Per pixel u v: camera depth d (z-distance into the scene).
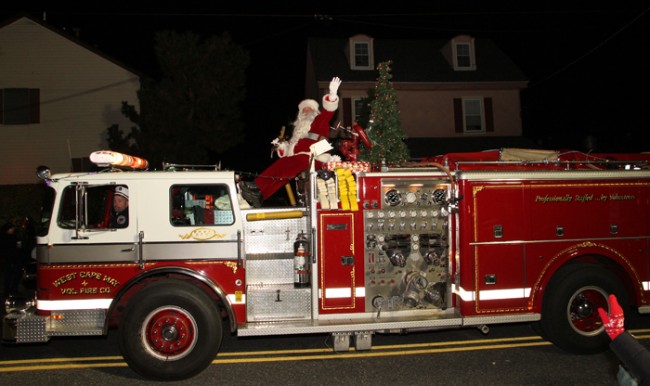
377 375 5.25
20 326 5.08
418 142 20.33
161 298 5.11
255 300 5.46
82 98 19.61
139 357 5.05
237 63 17.81
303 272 5.55
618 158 6.96
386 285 5.68
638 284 6.02
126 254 5.24
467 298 5.68
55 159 19.50
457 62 21.52
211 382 5.13
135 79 19.89
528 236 5.82
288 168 6.66
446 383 5.03
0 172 19.25
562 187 5.93
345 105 20.52
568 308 5.79
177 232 5.32
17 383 5.12
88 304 5.17
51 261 5.17
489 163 6.00
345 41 22.78
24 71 19.36
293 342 6.46
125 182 5.31
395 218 5.70
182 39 17.14
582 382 5.04
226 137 18.34
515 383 5.02
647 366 2.35
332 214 5.59
